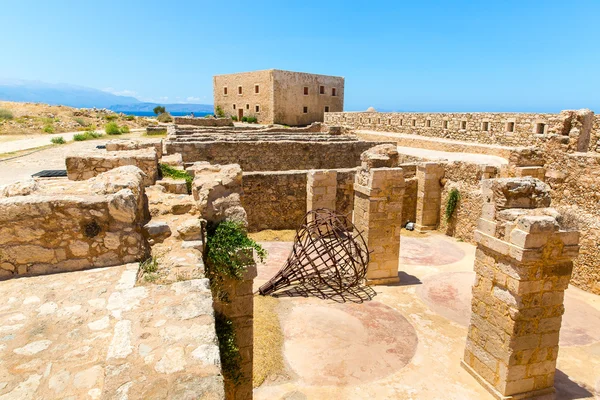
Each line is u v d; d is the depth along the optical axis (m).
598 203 11.60
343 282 11.83
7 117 46.00
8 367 3.32
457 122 29.44
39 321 3.90
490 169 15.19
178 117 38.25
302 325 9.60
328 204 15.27
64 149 26.89
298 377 7.80
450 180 16.81
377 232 11.66
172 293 4.40
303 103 56.22
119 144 12.66
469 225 15.92
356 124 43.59
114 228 5.00
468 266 13.66
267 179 16.44
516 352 7.04
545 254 6.69
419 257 14.48
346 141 24.27
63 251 4.89
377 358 8.45
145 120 54.88
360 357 8.45
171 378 3.18
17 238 4.73
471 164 15.82
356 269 11.53
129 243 5.07
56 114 52.84
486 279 7.53
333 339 9.07
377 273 11.95
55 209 4.77
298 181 16.78
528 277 6.74
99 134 35.44
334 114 48.12
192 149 20.31
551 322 7.11
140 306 4.15
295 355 8.46
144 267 4.95
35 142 31.05
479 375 7.75
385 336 9.27
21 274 4.81
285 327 9.52
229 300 5.72
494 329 7.37
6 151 25.77
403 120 36.16
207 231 5.97
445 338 9.26
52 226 4.81
